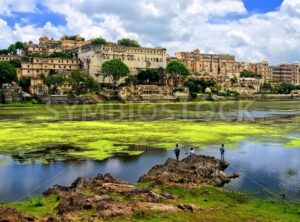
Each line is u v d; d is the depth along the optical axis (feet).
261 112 520.83
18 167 189.37
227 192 133.39
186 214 104.01
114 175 170.30
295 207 117.29
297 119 410.72
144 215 100.89
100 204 107.04
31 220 96.89
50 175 173.06
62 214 103.76
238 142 252.62
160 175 149.28
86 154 218.79
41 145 249.75
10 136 288.10
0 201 135.64
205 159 180.45
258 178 158.51
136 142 257.14
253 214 107.14
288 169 175.11
